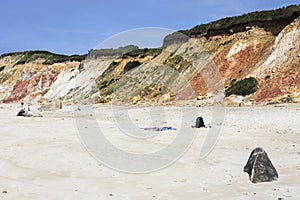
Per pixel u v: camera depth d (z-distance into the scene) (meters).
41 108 40.22
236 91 34.12
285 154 12.38
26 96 78.88
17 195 8.87
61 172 11.06
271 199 7.87
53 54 93.06
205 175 10.22
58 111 36.75
